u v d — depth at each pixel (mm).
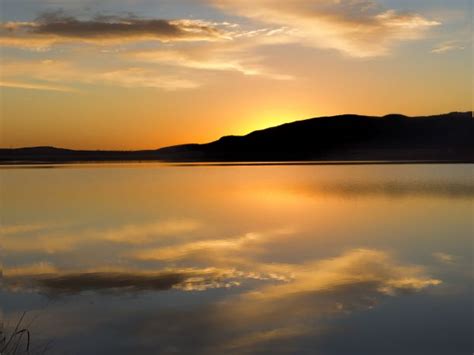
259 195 22031
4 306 6688
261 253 9977
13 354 4910
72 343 5480
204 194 22734
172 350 5344
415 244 10812
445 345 5410
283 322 6113
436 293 7203
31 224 14094
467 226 13133
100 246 10859
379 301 6852
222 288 7531
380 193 22156
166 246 10789
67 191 24656
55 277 8211
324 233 12297
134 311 6504
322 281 7898
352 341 5555
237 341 5566
